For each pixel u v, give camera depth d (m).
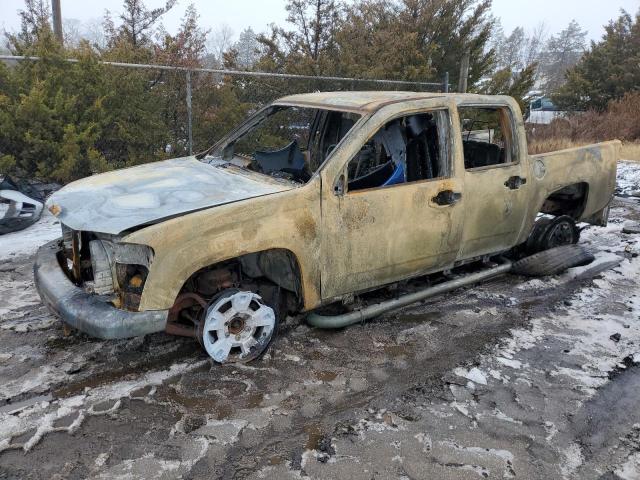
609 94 22.09
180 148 8.16
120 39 9.86
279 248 3.34
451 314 4.38
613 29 23.30
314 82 10.23
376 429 2.96
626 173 10.94
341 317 3.89
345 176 3.51
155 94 7.86
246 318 3.47
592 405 3.23
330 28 12.43
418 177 4.15
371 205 3.63
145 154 7.62
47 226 6.22
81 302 3.09
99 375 3.35
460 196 4.05
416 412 3.12
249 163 4.43
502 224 4.49
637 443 2.92
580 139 14.59
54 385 3.22
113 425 2.90
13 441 2.75
